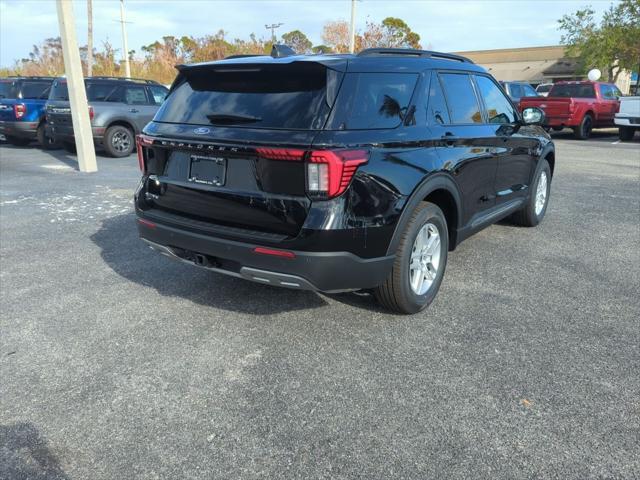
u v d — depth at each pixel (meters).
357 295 4.24
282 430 2.61
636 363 3.20
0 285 4.48
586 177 9.64
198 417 2.71
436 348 3.38
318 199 2.97
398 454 2.44
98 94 12.24
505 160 4.94
